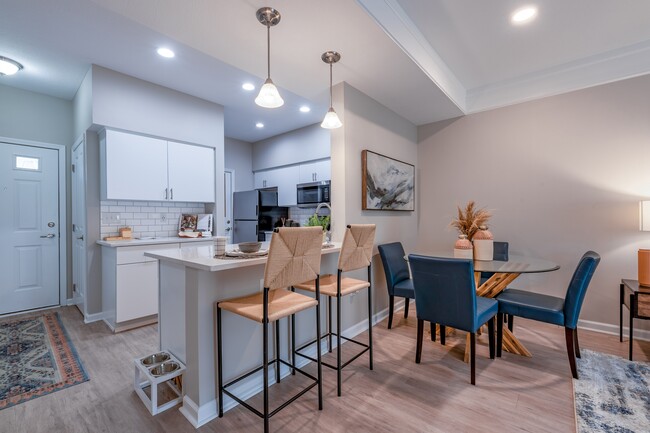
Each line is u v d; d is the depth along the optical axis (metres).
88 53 2.68
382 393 1.91
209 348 1.71
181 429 1.60
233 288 1.83
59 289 3.65
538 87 3.17
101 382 2.03
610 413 1.70
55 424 1.63
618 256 2.81
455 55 2.84
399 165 3.57
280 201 5.18
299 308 1.66
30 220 3.47
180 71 3.03
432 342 2.67
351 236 2.00
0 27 2.29
